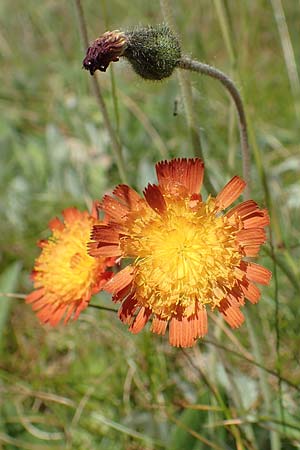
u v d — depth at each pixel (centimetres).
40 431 19
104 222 16
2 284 20
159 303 14
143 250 15
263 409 18
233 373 18
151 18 26
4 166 24
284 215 21
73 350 20
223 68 24
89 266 16
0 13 30
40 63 28
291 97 24
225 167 22
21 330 21
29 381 19
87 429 18
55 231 17
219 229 14
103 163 23
